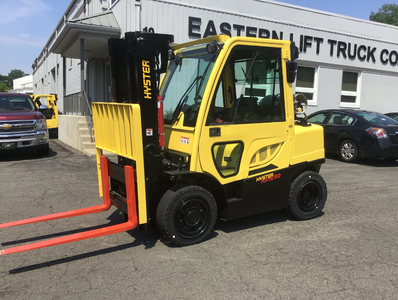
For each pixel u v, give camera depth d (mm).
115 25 12586
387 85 17812
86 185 6730
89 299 2855
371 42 16828
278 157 4441
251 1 13898
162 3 12094
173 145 4066
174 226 3783
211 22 13031
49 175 7590
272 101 4285
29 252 3779
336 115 10156
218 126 3816
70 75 20766
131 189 3676
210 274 3287
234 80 4066
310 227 4609
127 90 3912
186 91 4113
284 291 2998
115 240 4113
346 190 6605
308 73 15727
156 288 3027
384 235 4352
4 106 10203
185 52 4332
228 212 4145
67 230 4457
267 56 4113
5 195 6008
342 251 3846
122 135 3799
